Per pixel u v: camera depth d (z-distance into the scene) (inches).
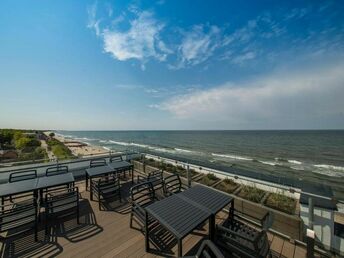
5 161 211.3
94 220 128.3
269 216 114.0
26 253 95.4
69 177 152.0
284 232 107.8
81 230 116.1
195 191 115.6
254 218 112.3
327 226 94.1
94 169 179.8
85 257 92.2
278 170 750.5
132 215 119.9
